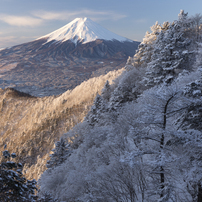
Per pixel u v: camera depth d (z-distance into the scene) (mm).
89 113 28312
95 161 12180
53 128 103375
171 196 5289
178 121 7555
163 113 6066
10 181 5887
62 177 13789
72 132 23062
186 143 5414
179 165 5652
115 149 11828
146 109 6574
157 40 21172
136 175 8383
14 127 152000
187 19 20844
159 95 5973
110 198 8773
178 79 11086
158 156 5824
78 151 15734
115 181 9070
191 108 6336
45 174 16016
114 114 18172
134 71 28203
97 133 15812
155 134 6195
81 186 10312
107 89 37594
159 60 19609
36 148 92375
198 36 27031
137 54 34156
